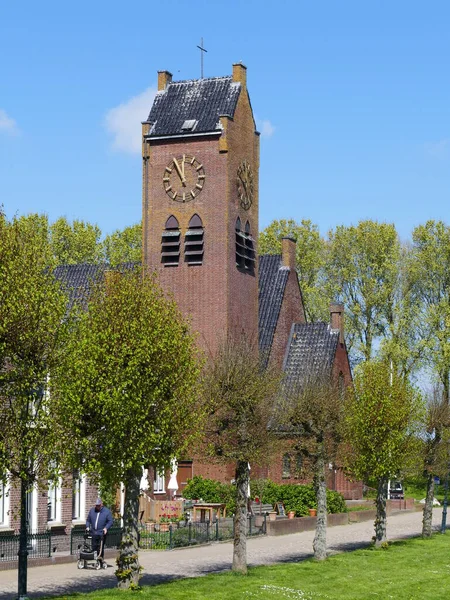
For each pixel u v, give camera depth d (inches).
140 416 1592.0
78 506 2342.5
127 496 1662.2
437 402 2933.1
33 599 1515.7
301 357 3752.5
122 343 1606.8
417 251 4515.3
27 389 1449.3
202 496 3006.9
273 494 3169.3
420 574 2047.2
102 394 1528.1
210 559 2215.8
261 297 3816.4
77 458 1561.3
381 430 2439.7
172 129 3351.4
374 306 4566.9
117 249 5059.1
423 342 4303.6
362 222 4643.2
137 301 1679.4
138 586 1660.9
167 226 3358.8
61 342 1501.0
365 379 2527.1
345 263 4630.9
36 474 1478.8
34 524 2137.1
